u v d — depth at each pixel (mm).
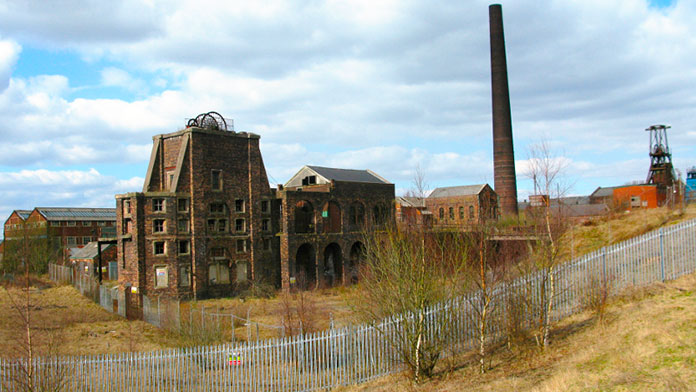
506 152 84688
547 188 19359
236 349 20391
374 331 20656
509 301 19938
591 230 40781
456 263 20781
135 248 51438
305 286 59250
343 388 19656
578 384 13898
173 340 33844
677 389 12039
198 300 53844
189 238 54531
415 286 19156
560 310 21422
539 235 20938
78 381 19641
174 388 20500
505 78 85125
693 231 22078
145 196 52125
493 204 75375
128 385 20266
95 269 74500
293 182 73812
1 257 89188
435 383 18031
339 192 66875
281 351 20516
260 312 44750
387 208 72875
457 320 20594
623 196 77562
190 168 55094
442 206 93125
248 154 60250
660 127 89562
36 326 39188
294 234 61531
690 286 19688
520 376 16328
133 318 44875
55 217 105188
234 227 58500
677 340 14820
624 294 20828
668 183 87875
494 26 85188
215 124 59062
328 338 20391
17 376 19078
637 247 22125
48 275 77688
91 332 37406
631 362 14367
